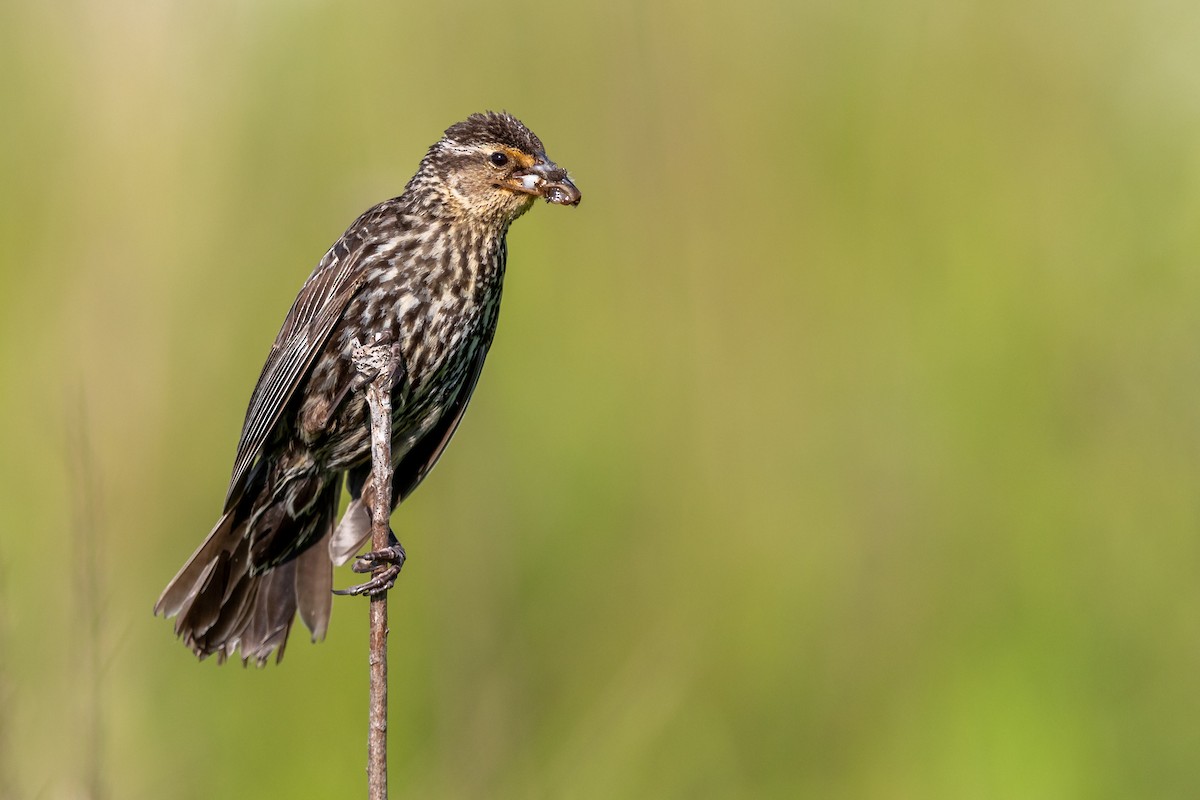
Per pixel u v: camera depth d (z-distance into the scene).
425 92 13.22
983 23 13.66
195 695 10.77
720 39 13.23
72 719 8.43
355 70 13.23
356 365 8.41
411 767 10.58
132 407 11.95
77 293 12.40
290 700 10.85
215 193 12.82
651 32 13.12
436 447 9.02
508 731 10.73
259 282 12.66
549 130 13.19
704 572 11.98
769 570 12.10
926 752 11.16
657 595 11.83
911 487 12.41
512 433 12.10
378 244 8.69
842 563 12.20
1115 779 10.89
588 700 11.25
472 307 8.83
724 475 12.42
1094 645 11.65
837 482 12.55
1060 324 13.00
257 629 8.78
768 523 12.25
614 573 11.86
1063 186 13.48
